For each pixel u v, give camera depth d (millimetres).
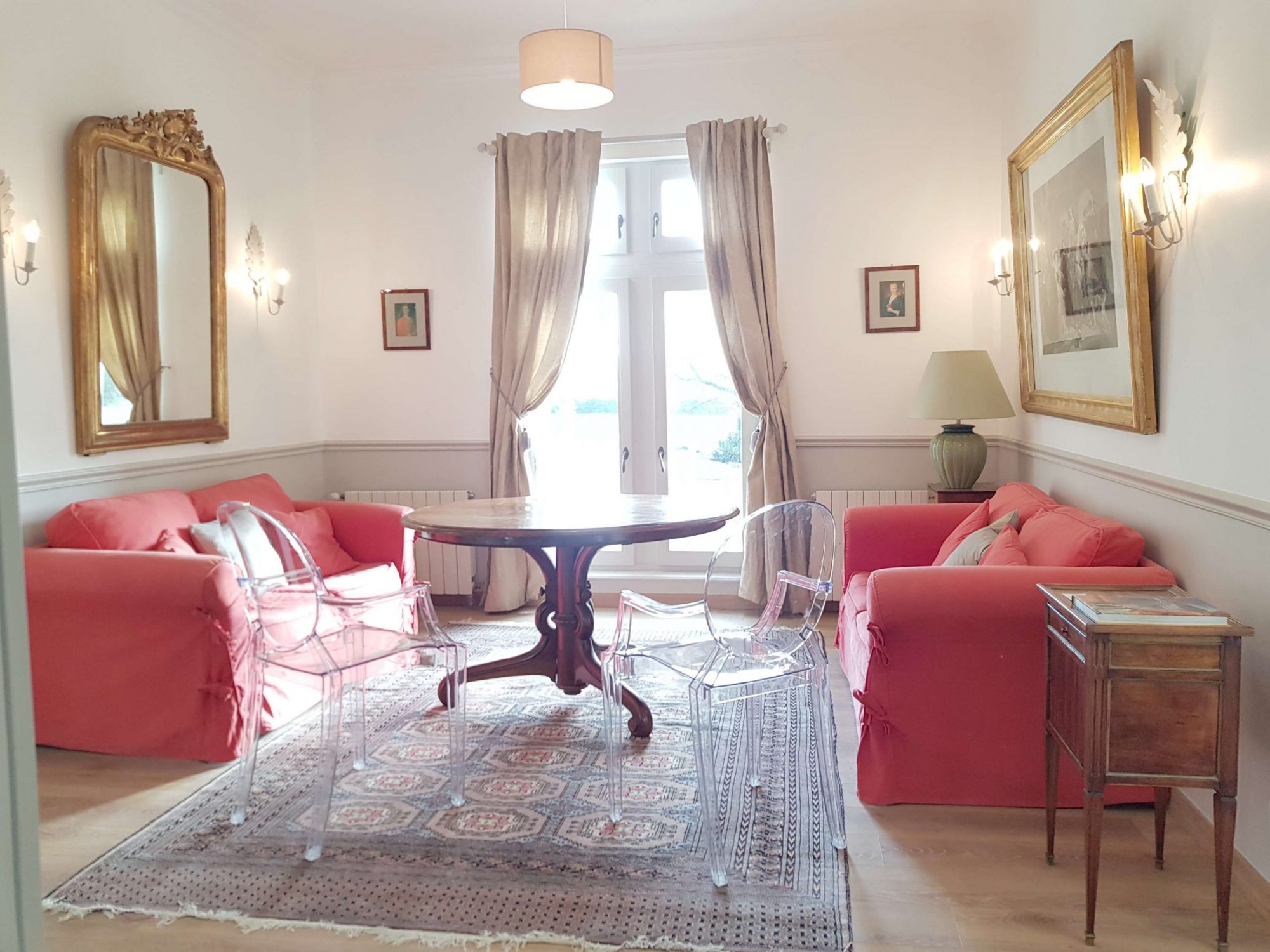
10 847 754
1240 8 2342
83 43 3869
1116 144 3033
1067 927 2217
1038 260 4164
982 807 2875
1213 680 2072
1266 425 2242
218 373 4637
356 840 2711
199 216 4504
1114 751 2119
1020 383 4590
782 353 5238
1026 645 2742
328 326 5730
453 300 5594
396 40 5102
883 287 5211
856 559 4121
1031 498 3660
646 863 2559
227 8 4613
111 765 3287
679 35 5090
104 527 3545
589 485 5723
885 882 2443
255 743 2902
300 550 2846
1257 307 2273
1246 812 2379
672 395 5602
